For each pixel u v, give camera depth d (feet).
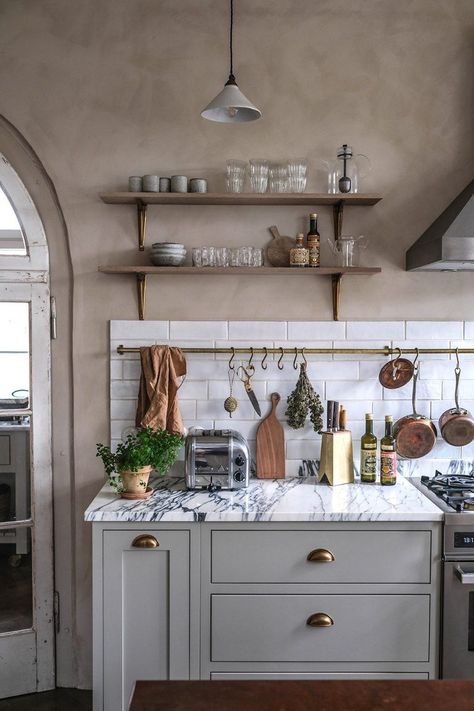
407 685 4.76
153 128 11.03
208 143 11.07
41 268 11.03
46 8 10.89
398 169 11.22
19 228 11.10
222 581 9.16
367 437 10.61
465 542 9.04
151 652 9.21
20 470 11.12
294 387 11.14
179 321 11.07
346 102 11.15
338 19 11.10
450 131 11.21
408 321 11.21
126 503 9.46
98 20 10.94
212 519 9.01
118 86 10.99
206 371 11.10
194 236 11.12
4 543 11.09
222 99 9.04
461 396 11.27
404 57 11.15
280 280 11.18
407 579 9.16
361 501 9.54
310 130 11.13
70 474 11.19
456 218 9.75
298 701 4.50
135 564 9.16
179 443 9.95
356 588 9.16
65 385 11.15
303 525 9.12
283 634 9.18
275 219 11.14
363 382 11.20
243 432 11.13
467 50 11.15
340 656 9.20
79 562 11.12
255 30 11.07
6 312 11.05
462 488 10.06
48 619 11.12
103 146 11.01
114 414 11.07
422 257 10.27
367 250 11.23
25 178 11.03
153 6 10.98
